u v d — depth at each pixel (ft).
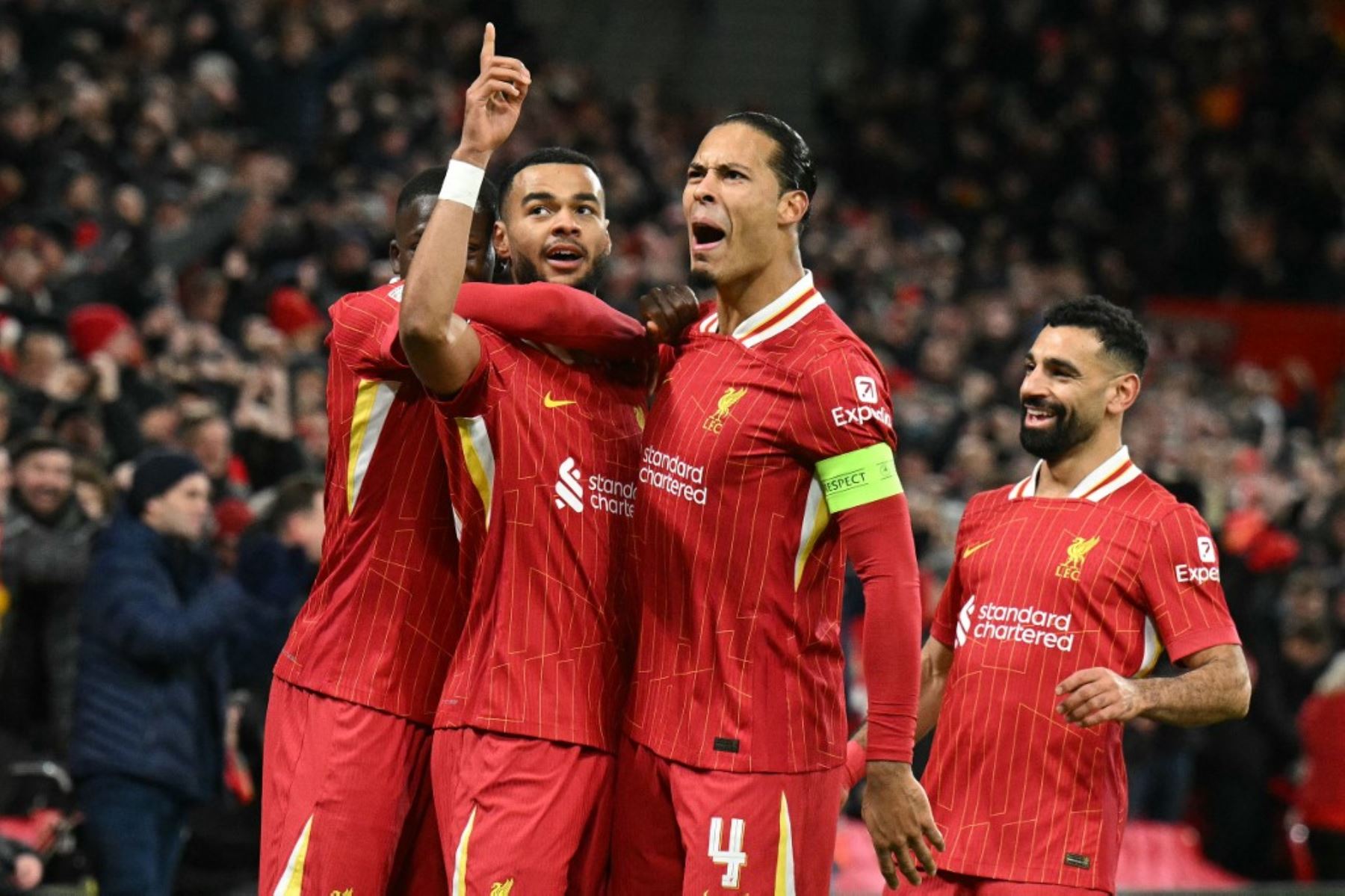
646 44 179.52
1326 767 73.10
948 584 35.76
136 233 82.07
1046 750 32.99
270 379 68.59
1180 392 134.31
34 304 72.74
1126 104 169.37
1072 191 163.12
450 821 30.78
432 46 135.03
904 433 100.48
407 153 116.26
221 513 58.44
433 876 33.53
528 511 30.32
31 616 52.60
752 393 29.32
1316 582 81.20
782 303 29.91
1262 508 109.50
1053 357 34.22
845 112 162.50
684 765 29.53
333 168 110.93
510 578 30.40
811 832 29.96
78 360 67.21
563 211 31.60
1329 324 157.79
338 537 33.09
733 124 30.09
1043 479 35.14
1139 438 113.80
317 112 115.14
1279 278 163.12
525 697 30.07
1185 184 166.50
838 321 30.04
